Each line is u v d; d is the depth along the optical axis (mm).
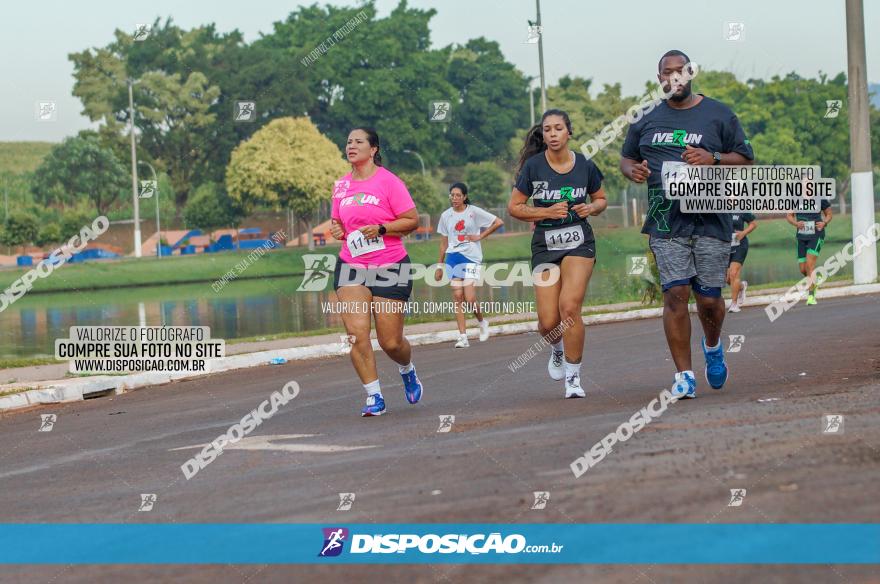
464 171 85250
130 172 77125
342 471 5246
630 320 17062
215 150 77125
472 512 4008
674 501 3801
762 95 69438
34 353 17781
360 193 7957
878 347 9594
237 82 77312
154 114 75688
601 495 4016
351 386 10234
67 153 76312
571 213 8023
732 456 4469
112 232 75938
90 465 6508
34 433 8516
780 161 68312
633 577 3078
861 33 21672
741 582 2980
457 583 3219
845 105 69438
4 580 3791
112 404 10375
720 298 7418
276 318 24672
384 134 80875
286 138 68312
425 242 61625
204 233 77000
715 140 7336
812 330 12133
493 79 85562
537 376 9820
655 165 7418
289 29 83312
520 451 5250
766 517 3502
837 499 3617
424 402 8461
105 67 75938
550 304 8125
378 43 81250
